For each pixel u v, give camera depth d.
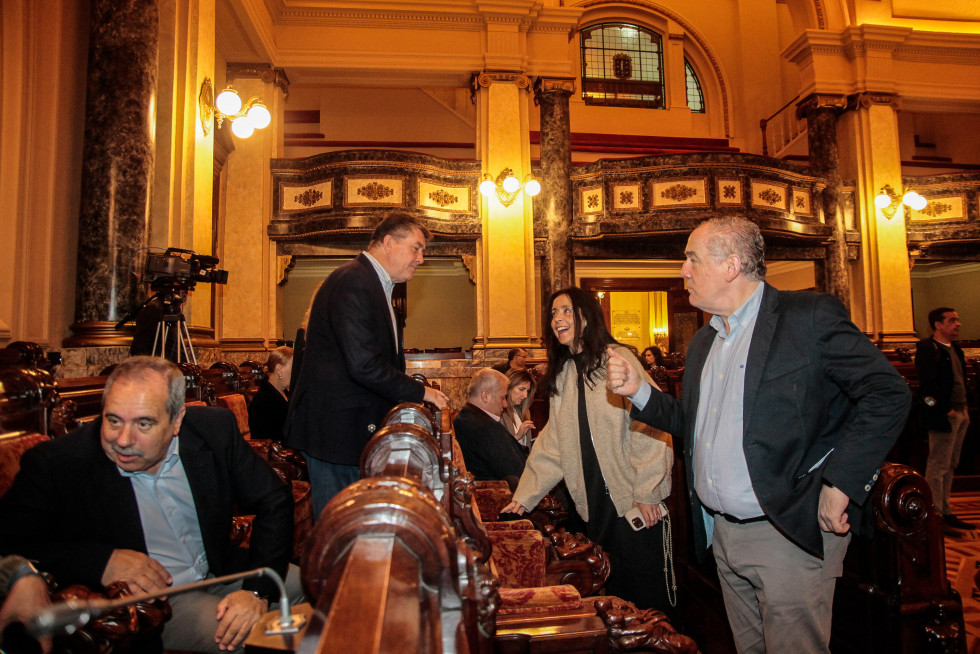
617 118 13.12
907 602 1.89
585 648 1.22
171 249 4.09
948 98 9.72
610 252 9.07
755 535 1.60
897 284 9.34
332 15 8.46
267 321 8.20
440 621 0.67
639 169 8.71
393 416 1.77
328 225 8.05
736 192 8.67
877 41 9.43
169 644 1.64
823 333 1.54
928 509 1.90
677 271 12.30
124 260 4.39
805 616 1.53
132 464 1.54
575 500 2.37
